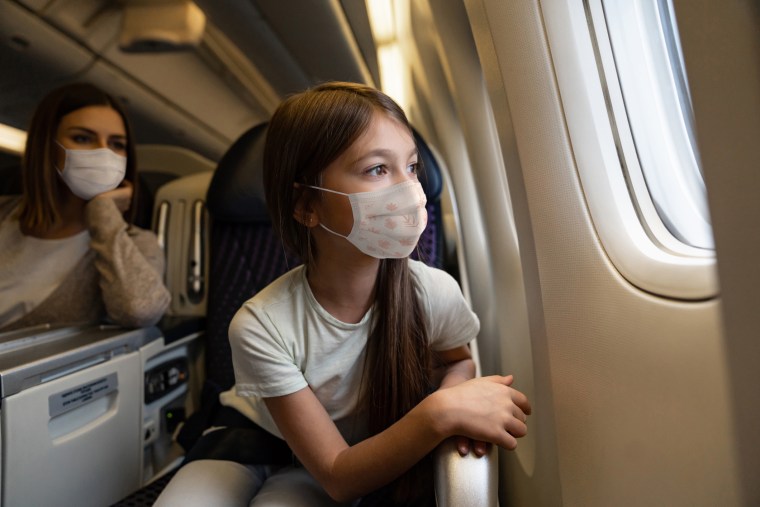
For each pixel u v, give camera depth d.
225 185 1.48
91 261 1.46
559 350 0.83
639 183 0.83
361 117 0.78
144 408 1.34
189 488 0.85
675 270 0.69
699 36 0.41
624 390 0.73
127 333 1.23
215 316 1.52
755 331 0.36
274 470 1.06
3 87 2.20
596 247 0.79
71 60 2.38
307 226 0.86
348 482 0.74
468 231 1.58
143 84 2.86
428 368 0.95
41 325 1.25
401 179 0.81
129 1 2.16
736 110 0.37
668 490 0.67
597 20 0.84
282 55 2.47
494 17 0.84
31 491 0.92
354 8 1.87
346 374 0.90
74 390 1.03
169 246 1.73
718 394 0.62
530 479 1.02
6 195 1.75
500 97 0.88
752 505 0.37
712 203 0.39
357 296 0.89
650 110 0.86
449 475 0.68
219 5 2.09
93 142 1.41
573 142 0.81
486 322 1.45
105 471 1.13
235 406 1.09
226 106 3.40
